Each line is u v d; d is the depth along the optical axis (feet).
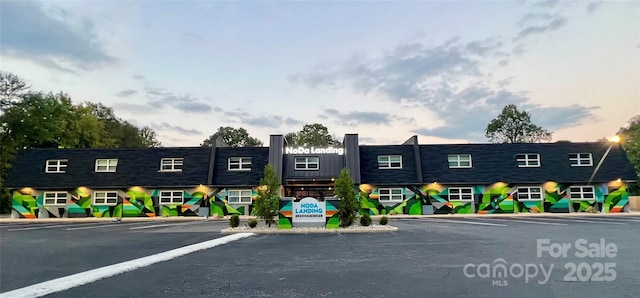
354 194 69.62
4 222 98.89
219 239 51.55
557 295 21.09
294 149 120.16
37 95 153.58
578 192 114.11
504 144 120.78
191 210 113.70
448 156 119.14
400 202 114.32
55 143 165.58
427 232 59.06
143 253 38.34
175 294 21.77
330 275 26.68
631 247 39.78
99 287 23.56
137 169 117.19
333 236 55.83
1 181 141.69
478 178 114.42
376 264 30.99
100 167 118.62
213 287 23.36
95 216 113.19
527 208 113.50
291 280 25.14
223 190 114.52
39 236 58.70
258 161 118.62
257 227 68.54
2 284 24.57
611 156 117.39
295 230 63.00
